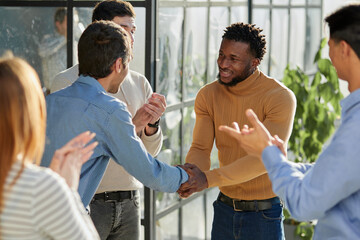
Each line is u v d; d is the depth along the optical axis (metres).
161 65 3.61
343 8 1.65
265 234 2.69
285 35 5.50
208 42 4.20
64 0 3.51
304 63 6.01
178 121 3.89
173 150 3.86
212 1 4.20
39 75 3.59
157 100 2.63
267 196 2.68
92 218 2.77
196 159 2.74
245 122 2.67
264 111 2.63
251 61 2.62
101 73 2.14
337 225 1.65
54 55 3.56
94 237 1.59
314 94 4.46
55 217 1.35
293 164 1.90
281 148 1.81
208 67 4.24
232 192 2.73
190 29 3.93
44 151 2.06
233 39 2.59
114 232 2.86
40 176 1.36
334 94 4.42
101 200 2.78
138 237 2.90
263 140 1.75
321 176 1.60
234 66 2.60
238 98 2.67
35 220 1.35
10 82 1.37
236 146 2.69
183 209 4.02
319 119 4.42
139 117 2.63
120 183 2.78
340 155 1.57
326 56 6.36
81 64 2.15
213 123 2.80
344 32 1.63
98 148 2.09
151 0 3.36
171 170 2.26
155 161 2.20
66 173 1.59
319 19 6.26
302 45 5.93
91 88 2.12
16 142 1.36
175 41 3.75
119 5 2.81
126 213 2.84
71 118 2.05
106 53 2.12
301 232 4.46
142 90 2.91
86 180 2.09
